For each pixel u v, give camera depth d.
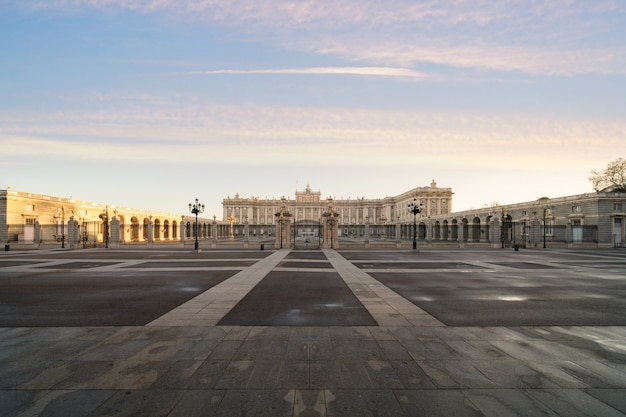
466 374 7.21
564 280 20.16
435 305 13.50
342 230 174.62
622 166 79.00
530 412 5.80
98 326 10.59
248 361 7.83
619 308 13.12
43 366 7.59
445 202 147.75
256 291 16.44
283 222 51.78
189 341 9.16
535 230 55.88
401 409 5.87
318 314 12.02
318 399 6.18
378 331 10.04
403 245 57.19
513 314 12.12
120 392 6.44
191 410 5.82
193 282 19.22
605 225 56.97
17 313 12.25
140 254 40.19
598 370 7.43
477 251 46.00
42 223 65.50
